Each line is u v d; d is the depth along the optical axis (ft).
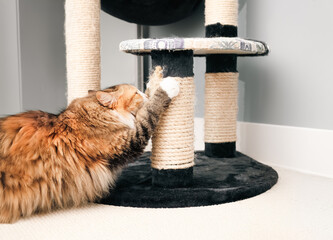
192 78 4.67
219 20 6.10
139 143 4.34
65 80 9.26
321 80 5.80
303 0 5.94
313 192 4.87
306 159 6.01
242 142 7.07
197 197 4.39
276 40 6.39
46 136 4.05
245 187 4.62
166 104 4.40
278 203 4.44
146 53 5.65
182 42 4.27
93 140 4.18
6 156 3.90
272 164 6.51
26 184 3.92
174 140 4.58
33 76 8.62
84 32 6.40
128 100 4.52
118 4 7.64
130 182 4.93
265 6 6.53
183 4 7.52
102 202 4.56
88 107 4.28
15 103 8.56
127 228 3.74
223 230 3.65
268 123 6.66
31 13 8.49
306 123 6.06
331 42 5.63
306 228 3.68
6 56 8.57
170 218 4.01
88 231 3.68
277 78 6.43
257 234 3.54
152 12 7.62
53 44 8.95
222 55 6.20
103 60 9.88
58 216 4.12
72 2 6.37
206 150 6.53
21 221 3.97
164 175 4.64
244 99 7.09
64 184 4.09
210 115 6.37
